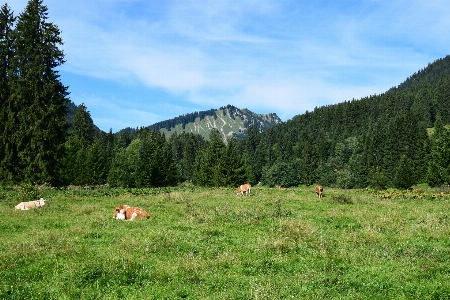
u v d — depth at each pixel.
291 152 168.00
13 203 24.36
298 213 19.69
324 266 10.12
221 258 10.72
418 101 191.12
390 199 28.62
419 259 10.78
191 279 9.16
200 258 10.69
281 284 8.80
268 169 142.00
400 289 8.62
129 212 18.17
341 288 8.67
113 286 8.77
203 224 16.03
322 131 192.75
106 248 12.05
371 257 11.06
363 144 145.38
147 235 13.65
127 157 91.00
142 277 9.36
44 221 17.55
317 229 14.98
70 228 15.34
